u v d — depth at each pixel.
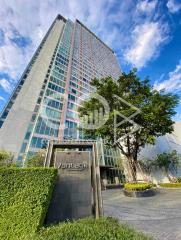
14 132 26.50
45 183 4.86
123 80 18.64
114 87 17.64
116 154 36.34
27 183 4.79
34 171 5.02
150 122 16.73
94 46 73.19
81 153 7.20
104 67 66.12
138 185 15.10
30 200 4.50
